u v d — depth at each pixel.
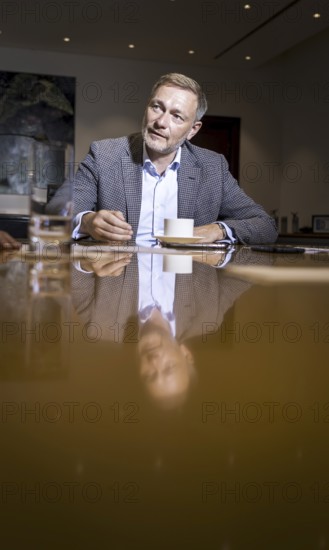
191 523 0.08
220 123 6.62
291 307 0.36
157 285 0.48
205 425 0.12
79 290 0.43
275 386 0.15
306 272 0.70
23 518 0.08
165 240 1.35
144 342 0.22
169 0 4.48
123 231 1.46
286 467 0.10
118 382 0.15
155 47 5.80
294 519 0.08
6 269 0.65
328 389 0.15
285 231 6.21
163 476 0.09
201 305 0.36
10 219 2.10
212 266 0.77
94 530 0.08
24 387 0.14
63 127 6.20
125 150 2.04
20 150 6.03
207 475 0.09
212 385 0.15
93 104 6.28
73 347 0.20
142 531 0.08
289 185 6.63
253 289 0.48
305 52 6.22
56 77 6.14
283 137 6.77
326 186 5.87
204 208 2.08
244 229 1.78
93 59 6.24
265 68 6.69
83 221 1.66
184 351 0.20
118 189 1.99
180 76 1.97
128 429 0.11
